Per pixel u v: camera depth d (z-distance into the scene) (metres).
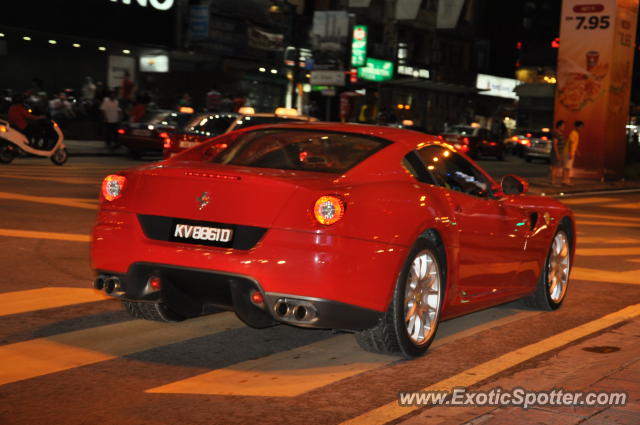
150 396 5.13
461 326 7.43
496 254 7.12
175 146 17.67
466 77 62.62
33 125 22.56
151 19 37.31
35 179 18.28
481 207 6.84
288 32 46.06
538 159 49.41
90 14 34.72
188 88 41.31
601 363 6.02
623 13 29.55
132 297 5.91
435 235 6.31
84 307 7.34
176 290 5.88
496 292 7.31
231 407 4.97
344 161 6.37
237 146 6.93
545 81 70.94
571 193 25.59
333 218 5.44
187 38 39.03
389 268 5.68
